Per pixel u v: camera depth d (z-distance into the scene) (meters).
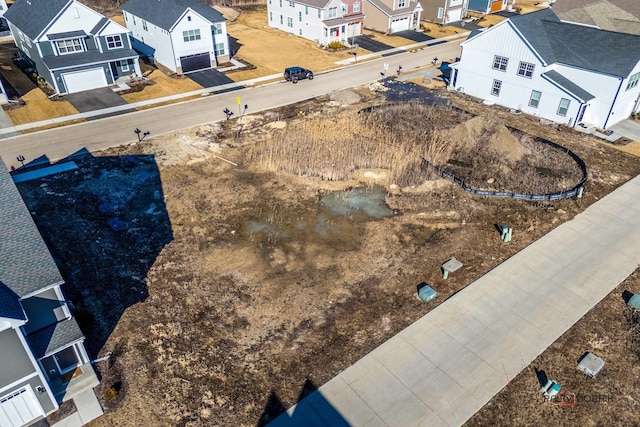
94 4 59.75
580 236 21.84
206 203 23.58
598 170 27.25
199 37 40.12
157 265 19.58
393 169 26.28
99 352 15.77
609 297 18.44
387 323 17.19
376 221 22.55
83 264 19.52
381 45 50.03
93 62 36.12
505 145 27.95
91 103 34.72
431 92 38.19
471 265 20.03
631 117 34.09
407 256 20.41
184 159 27.52
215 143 29.31
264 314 17.39
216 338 16.42
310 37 50.88
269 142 29.23
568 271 19.73
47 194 24.05
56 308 13.82
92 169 26.36
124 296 18.00
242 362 15.63
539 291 18.69
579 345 16.44
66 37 35.50
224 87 38.19
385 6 53.69
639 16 41.03
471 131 28.80
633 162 28.23
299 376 15.24
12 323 11.52
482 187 25.25
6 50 44.81
